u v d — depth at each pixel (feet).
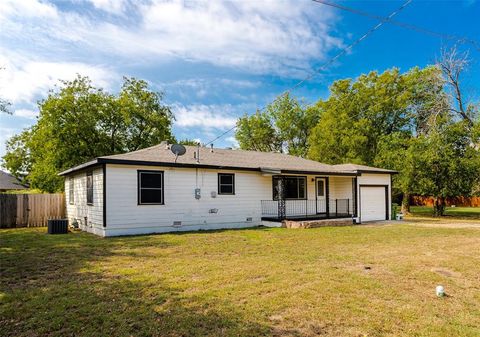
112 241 34.60
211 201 47.83
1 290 16.88
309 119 131.85
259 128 135.85
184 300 15.20
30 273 20.44
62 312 13.74
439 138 71.61
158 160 43.80
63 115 81.30
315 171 54.39
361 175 60.39
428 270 20.98
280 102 133.18
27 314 13.56
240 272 20.43
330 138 94.73
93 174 43.19
